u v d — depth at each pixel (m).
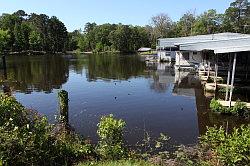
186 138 14.05
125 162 8.17
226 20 95.12
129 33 109.44
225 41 20.78
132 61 64.88
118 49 110.88
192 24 94.25
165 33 98.00
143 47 105.81
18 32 102.75
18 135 7.34
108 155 8.79
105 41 120.06
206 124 16.39
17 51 103.00
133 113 19.39
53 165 7.89
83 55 98.00
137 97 24.91
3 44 74.81
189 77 36.09
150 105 21.73
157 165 8.50
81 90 28.92
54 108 20.72
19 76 39.84
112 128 9.12
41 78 38.22
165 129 15.66
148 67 50.06
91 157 8.54
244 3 96.38
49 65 57.94
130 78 37.25
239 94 22.70
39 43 109.06
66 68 51.88
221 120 16.97
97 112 19.77
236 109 17.59
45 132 8.41
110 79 36.84
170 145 12.93
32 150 7.38
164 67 49.06
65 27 128.25
